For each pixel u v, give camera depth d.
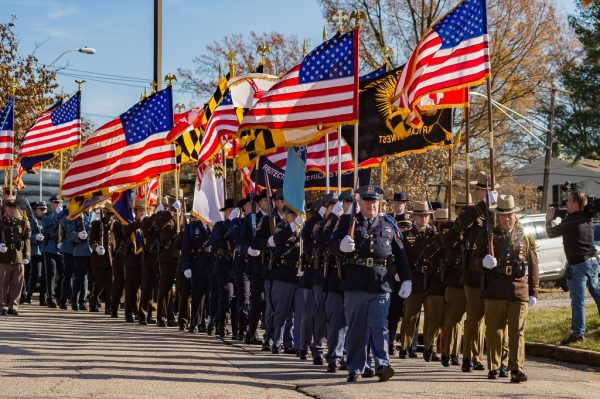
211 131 25.33
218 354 18.94
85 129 64.69
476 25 19.36
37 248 32.59
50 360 16.88
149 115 27.59
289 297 19.45
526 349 20.58
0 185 39.97
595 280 20.14
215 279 23.67
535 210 85.44
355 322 15.52
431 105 20.88
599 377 16.98
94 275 29.95
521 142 72.75
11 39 54.75
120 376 15.12
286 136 22.55
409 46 63.41
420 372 16.94
